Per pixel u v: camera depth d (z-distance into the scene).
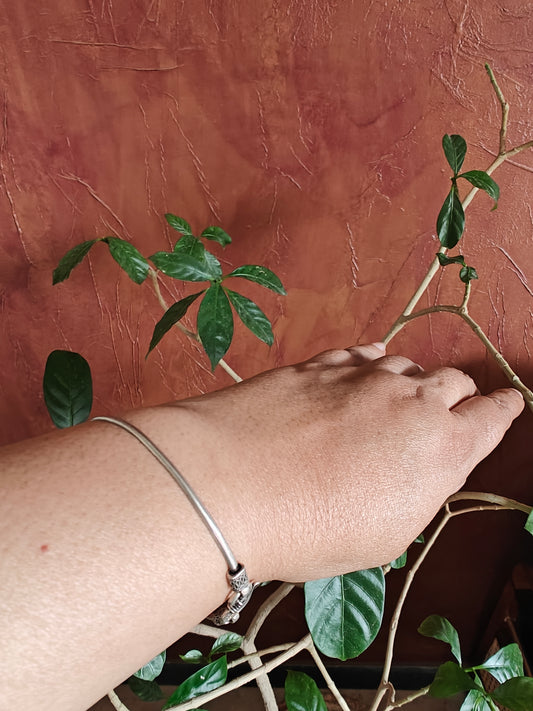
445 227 0.54
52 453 0.32
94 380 0.90
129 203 0.76
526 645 0.95
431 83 0.66
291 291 0.81
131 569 0.29
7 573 0.26
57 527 0.28
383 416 0.41
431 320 0.82
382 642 1.20
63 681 0.27
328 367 0.49
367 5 0.63
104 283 0.82
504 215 0.73
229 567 0.32
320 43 0.65
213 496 0.33
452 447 0.42
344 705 0.65
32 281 0.82
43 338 0.86
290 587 0.65
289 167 0.72
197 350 0.87
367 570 0.52
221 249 0.78
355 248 0.77
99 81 0.68
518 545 1.02
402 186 0.73
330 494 0.37
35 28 0.65
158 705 1.23
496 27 0.63
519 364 0.84
